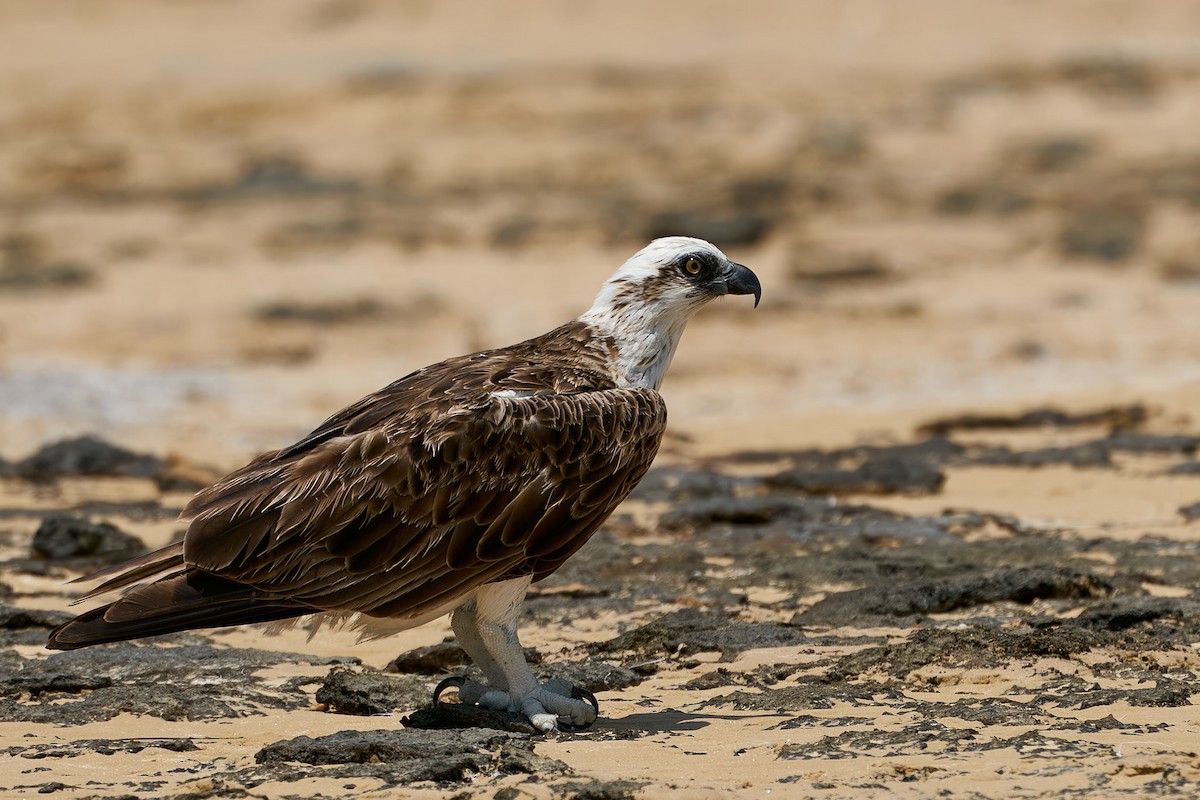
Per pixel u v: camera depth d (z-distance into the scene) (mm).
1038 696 7570
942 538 11641
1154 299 28141
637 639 9000
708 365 23562
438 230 35125
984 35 59125
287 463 7156
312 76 51750
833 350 24578
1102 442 15492
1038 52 54969
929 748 6734
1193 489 13367
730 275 7816
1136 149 43000
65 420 19781
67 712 7809
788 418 18547
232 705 7930
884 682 8039
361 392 22125
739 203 37000
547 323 27297
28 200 39875
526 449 7207
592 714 7430
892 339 25297
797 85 49750
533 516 7250
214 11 66500
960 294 29047
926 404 20625
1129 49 55719
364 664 8859
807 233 34500
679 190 38656
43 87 52156
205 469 15102
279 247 34125
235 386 22375
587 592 10195
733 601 9867
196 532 6934
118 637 6770
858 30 60188
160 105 48344
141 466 15586
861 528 11961
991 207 36594
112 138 45562
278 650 9141
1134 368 22844
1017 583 9578
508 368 7590
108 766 6836
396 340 26000
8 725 7625
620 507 13180
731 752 6840
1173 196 37062
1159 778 6223
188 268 32062
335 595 7078
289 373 23516
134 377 22734
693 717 7570
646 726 7414
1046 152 42438
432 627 9664
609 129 45531
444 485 7098
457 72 51062
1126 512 12539
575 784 6270
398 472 7055
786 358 24031
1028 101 49219
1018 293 28969
